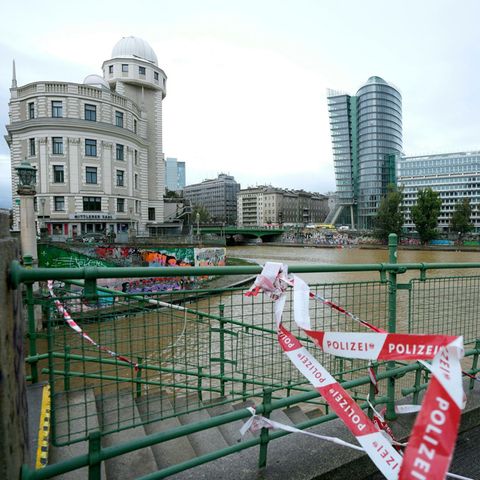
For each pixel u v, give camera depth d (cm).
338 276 1773
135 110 4512
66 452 262
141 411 341
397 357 169
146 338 264
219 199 14650
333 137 10481
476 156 8688
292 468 215
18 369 130
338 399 182
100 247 1998
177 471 183
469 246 6172
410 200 9462
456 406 139
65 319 216
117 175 4116
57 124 3678
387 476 167
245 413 203
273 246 7688
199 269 205
